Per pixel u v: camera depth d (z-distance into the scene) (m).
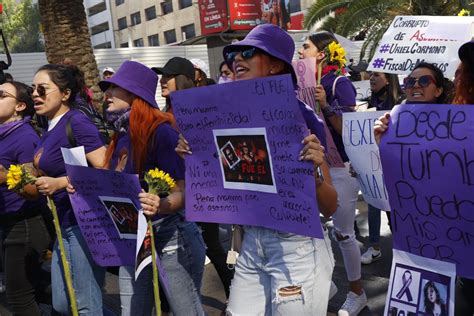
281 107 1.94
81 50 7.57
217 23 16.22
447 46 3.51
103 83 2.57
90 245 2.60
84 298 2.74
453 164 2.06
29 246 3.11
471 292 2.24
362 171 3.12
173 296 2.52
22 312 3.11
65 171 2.76
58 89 2.80
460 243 2.10
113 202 2.45
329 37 3.51
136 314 2.58
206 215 2.32
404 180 2.22
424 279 2.21
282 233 2.12
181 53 17.69
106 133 3.21
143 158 2.46
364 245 5.15
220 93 2.10
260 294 2.24
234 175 2.20
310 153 1.91
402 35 3.76
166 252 2.49
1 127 3.11
